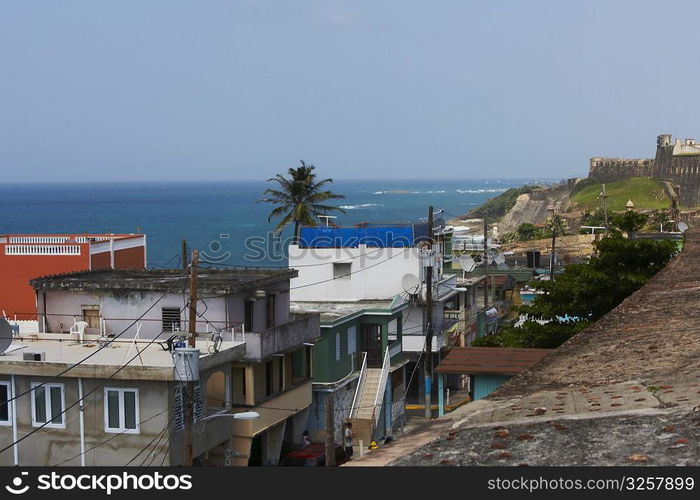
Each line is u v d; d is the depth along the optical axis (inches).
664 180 6176.2
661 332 383.2
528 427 226.8
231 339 1285.7
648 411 230.4
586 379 300.4
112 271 1549.0
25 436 1114.7
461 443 218.7
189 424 920.9
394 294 1946.4
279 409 1393.9
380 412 1617.9
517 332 1261.1
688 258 714.8
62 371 1083.3
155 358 1122.7
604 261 1285.7
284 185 2664.9
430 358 1635.1
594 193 6471.5
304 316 1542.8
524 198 7175.2
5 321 1137.4
